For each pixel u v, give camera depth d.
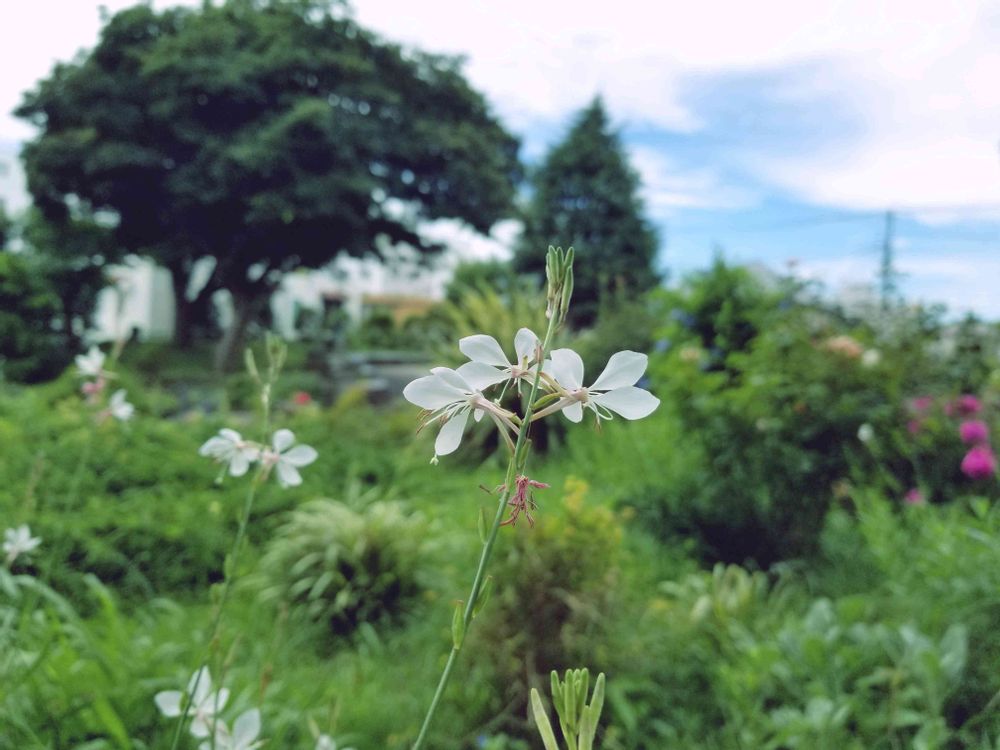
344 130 19.89
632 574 3.44
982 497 3.76
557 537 3.00
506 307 8.11
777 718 2.32
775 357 4.66
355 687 2.67
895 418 4.29
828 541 4.17
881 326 5.71
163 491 4.93
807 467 4.16
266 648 3.28
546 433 7.25
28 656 2.32
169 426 6.26
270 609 3.82
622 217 28.80
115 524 4.21
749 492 4.46
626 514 3.54
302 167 20.02
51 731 2.11
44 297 13.75
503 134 24.39
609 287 27.70
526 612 2.89
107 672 2.37
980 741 2.14
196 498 4.89
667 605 3.23
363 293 46.03
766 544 4.29
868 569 3.73
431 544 4.14
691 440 5.11
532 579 2.88
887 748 2.21
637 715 2.67
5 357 13.12
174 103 19.16
